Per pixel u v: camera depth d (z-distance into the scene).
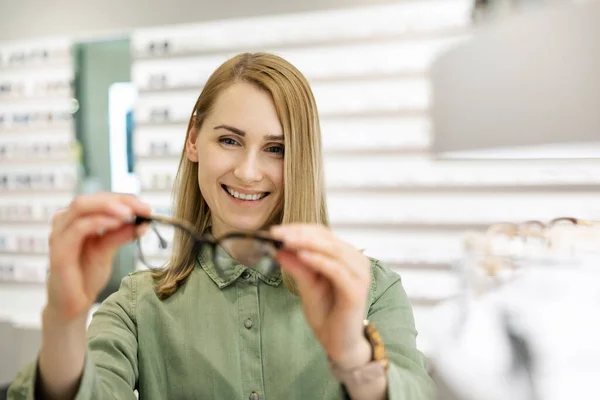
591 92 0.35
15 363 3.39
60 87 3.32
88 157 3.35
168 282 1.07
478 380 0.63
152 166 3.17
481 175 2.65
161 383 1.02
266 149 1.00
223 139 0.99
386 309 1.05
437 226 2.70
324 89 2.80
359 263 0.70
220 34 3.01
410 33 2.69
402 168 2.73
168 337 1.02
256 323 1.02
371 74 2.74
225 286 1.04
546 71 0.37
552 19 0.37
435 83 0.52
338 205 2.81
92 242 0.72
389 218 2.76
